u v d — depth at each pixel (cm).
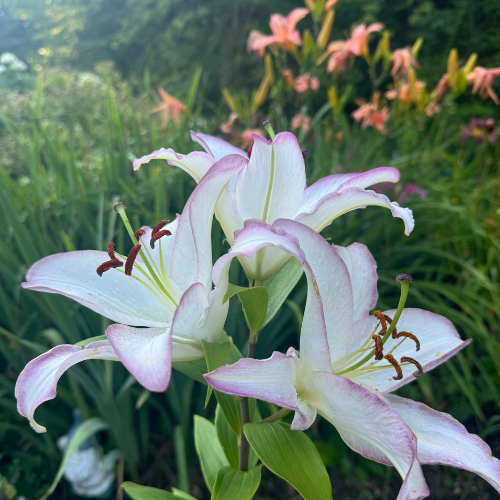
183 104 128
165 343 33
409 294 113
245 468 48
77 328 88
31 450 96
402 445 32
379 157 146
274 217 42
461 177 153
